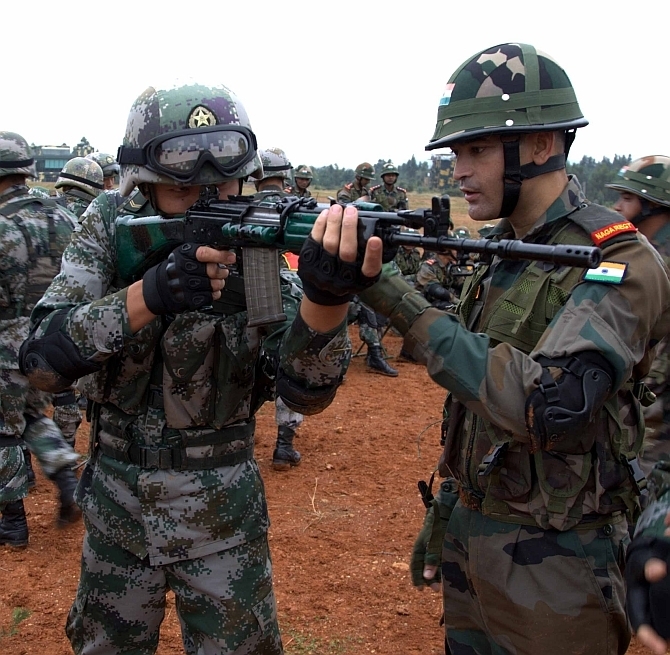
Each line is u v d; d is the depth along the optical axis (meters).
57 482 4.25
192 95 2.29
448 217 1.67
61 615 3.88
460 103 2.04
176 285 2.13
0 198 4.68
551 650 1.98
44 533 4.84
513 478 2.01
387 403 8.18
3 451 4.43
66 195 8.11
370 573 4.33
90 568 2.51
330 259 1.74
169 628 3.73
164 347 2.30
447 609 2.34
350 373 9.63
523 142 2.03
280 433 6.02
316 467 6.10
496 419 1.84
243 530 2.45
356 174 13.56
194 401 2.35
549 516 1.97
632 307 1.84
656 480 1.71
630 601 1.60
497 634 2.11
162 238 2.30
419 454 6.46
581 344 1.79
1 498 4.45
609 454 1.98
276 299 2.11
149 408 2.37
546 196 2.07
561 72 2.06
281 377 2.19
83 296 2.41
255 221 2.05
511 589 2.02
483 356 1.84
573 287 1.94
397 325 1.91
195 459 2.38
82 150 20.62
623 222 1.94
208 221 2.16
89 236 2.47
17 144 4.68
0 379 4.31
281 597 4.05
